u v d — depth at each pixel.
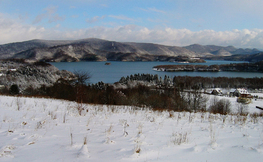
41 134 5.32
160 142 5.07
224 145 4.91
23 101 13.34
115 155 3.91
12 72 71.62
